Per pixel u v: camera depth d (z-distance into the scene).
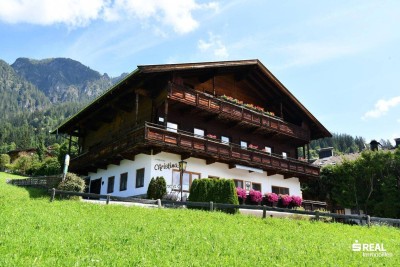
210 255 9.35
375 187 39.62
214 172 27.61
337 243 13.23
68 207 15.65
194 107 26.56
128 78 23.95
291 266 9.09
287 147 35.47
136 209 16.25
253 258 9.44
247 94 33.16
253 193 27.27
